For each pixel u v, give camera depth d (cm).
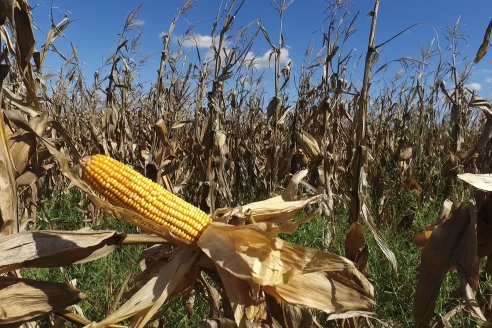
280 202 56
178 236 49
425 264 53
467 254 50
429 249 52
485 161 58
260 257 48
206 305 89
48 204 164
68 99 233
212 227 50
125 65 181
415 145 213
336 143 159
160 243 51
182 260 50
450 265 51
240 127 228
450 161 177
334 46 140
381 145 229
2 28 56
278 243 50
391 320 91
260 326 50
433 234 52
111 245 49
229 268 48
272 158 169
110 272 97
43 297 45
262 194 198
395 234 138
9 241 45
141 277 54
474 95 57
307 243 125
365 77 69
